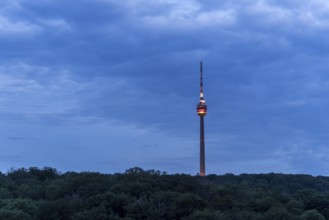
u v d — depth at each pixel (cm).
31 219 11744
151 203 12962
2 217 11369
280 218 12775
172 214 12788
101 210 12050
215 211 12550
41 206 12088
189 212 12825
